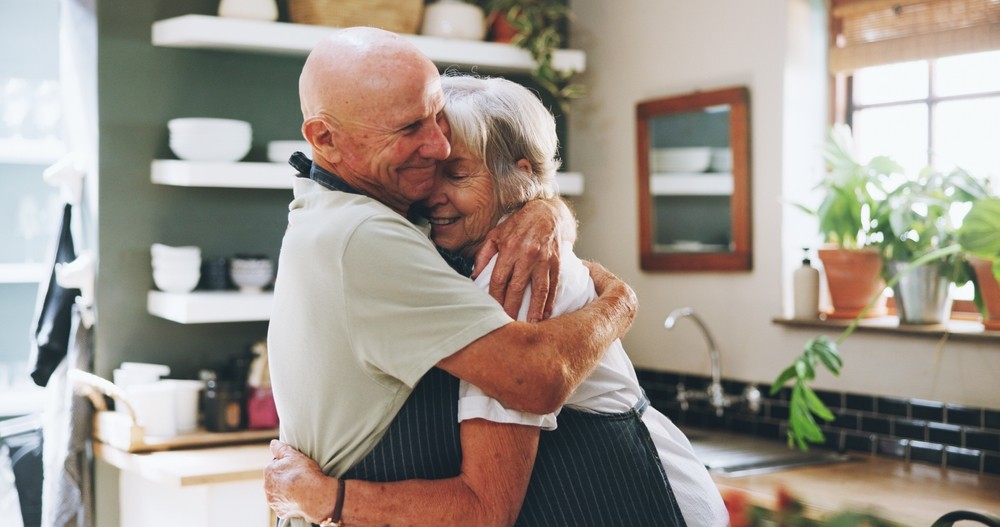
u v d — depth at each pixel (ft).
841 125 10.77
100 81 10.37
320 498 4.56
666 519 4.98
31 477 11.04
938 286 9.36
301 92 4.72
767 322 10.71
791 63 10.50
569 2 12.96
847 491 8.39
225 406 10.37
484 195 4.96
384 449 4.63
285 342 4.75
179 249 10.39
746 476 9.03
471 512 4.42
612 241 12.46
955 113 9.93
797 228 10.65
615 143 12.35
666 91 11.70
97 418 10.44
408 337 4.38
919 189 9.45
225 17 10.30
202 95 10.93
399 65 4.50
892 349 9.66
